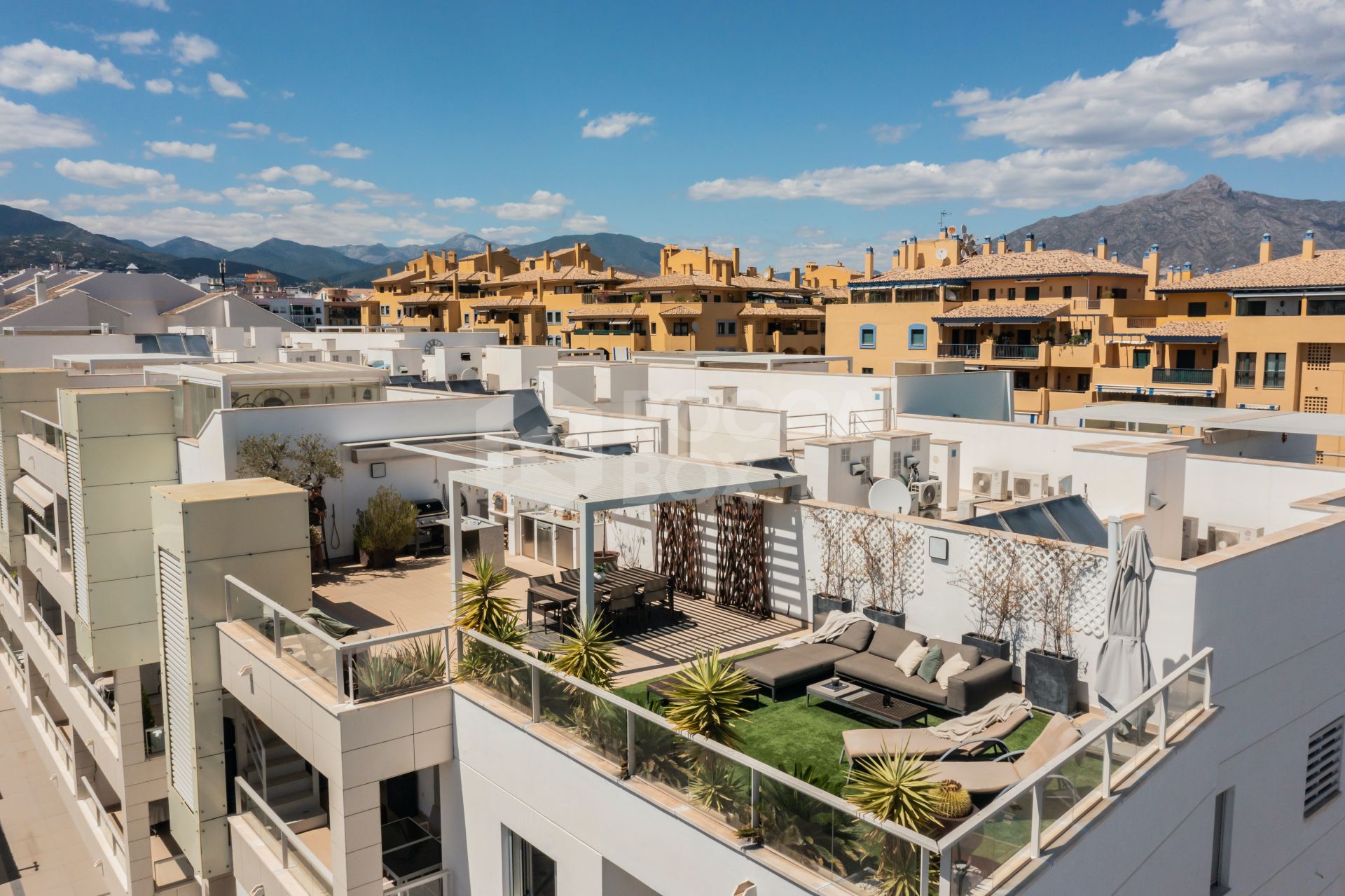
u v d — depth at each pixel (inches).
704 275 3166.8
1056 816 287.3
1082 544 498.0
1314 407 1814.7
